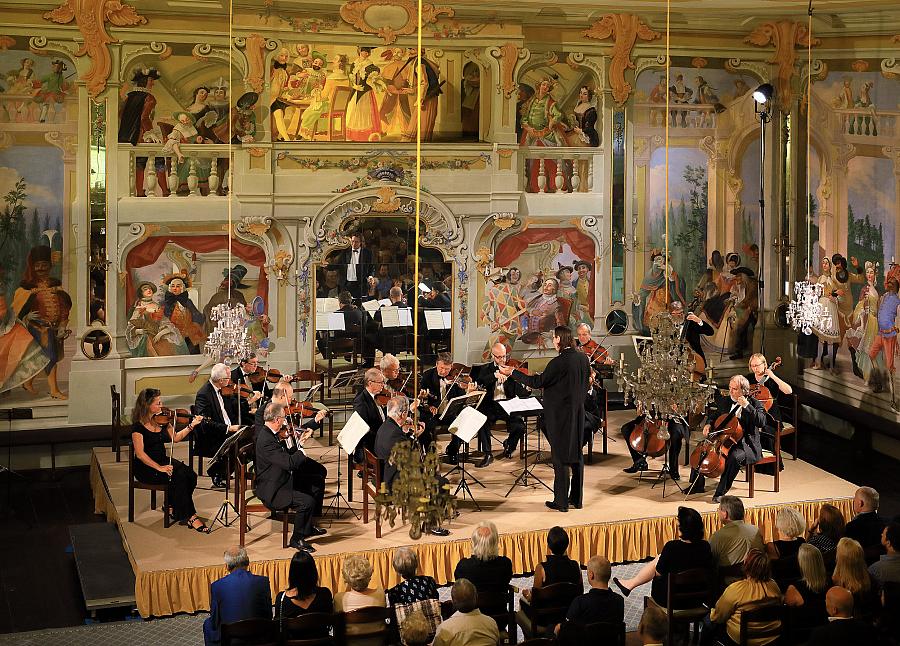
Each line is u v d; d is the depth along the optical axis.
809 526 15.55
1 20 17.48
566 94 20.22
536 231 20.27
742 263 21.20
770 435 15.90
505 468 16.86
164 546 13.75
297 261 19.27
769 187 21.11
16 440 17.59
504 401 15.52
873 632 9.55
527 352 20.42
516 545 14.23
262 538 14.05
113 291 18.36
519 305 20.30
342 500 15.34
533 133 20.09
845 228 19.59
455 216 19.73
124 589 13.19
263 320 19.30
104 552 14.27
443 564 13.96
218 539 14.01
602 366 18.38
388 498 11.70
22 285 17.92
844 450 19.44
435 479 11.63
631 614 13.37
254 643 10.64
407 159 19.44
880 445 19.16
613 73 20.20
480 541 11.69
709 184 20.95
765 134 20.98
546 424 14.97
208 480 16.33
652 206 20.75
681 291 21.02
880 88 18.73
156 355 18.81
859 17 19.03
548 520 14.65
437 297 19.94
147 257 18.62
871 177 18.95
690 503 15.35
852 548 10.82
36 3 17.56
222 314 16.70
